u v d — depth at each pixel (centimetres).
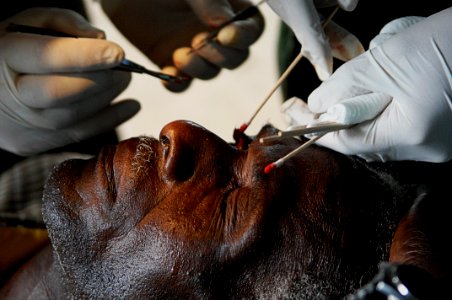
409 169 146
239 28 208
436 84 126
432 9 187
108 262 123
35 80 183
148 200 122
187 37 236
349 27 189
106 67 177
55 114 193
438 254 103
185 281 117
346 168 127
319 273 114
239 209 118
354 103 127
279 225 117
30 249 182
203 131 126
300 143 133
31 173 195
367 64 133
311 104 140
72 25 188
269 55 283
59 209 128
